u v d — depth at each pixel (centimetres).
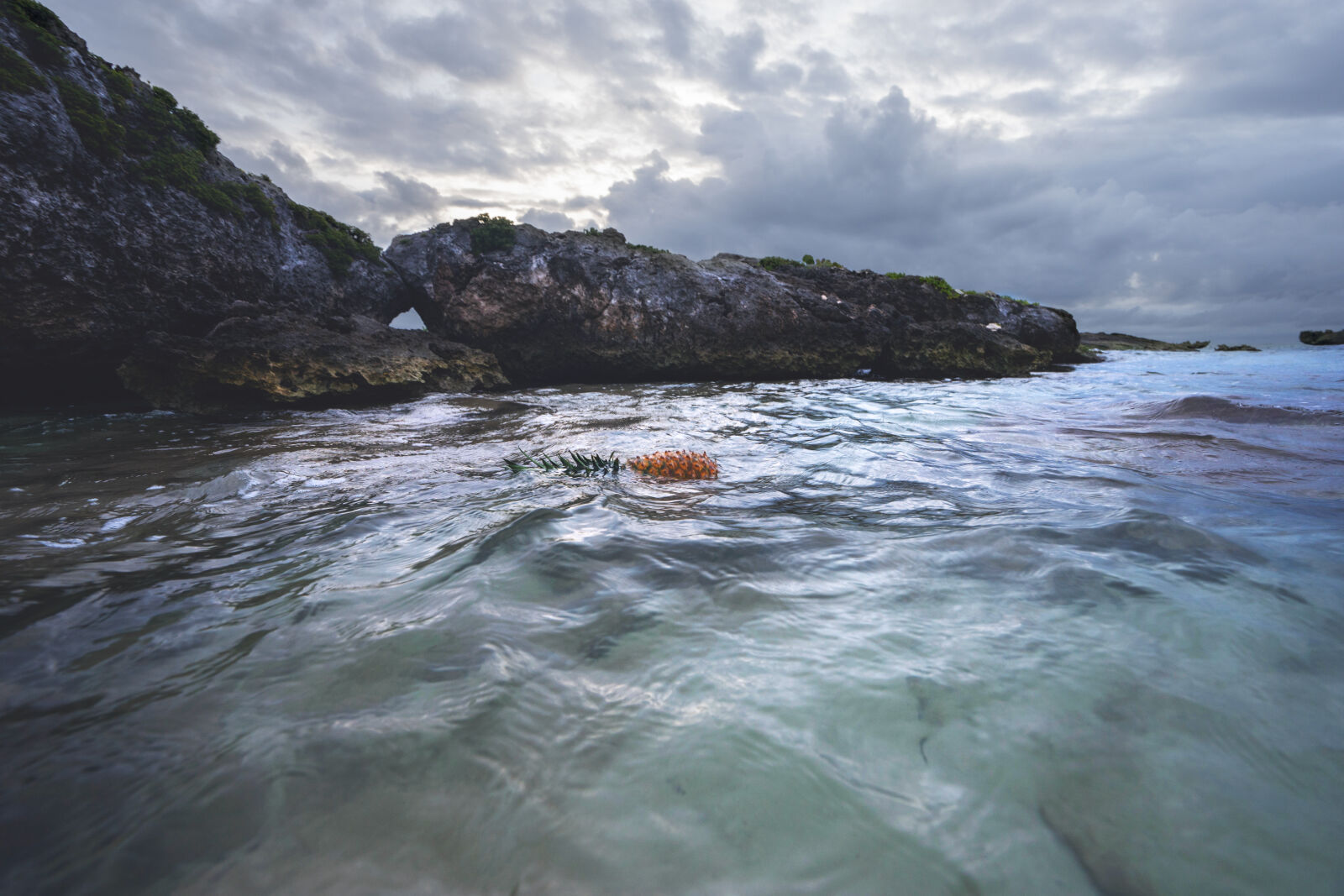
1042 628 277
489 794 180
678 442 864
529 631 279
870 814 173
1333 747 197
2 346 1246
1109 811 172
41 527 464
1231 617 286
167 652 268
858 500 522
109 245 1326
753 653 258
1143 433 870
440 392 1605
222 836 166
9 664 259
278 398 1330
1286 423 932
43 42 1259
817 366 2367
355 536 439
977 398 1464
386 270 2119
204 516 494
